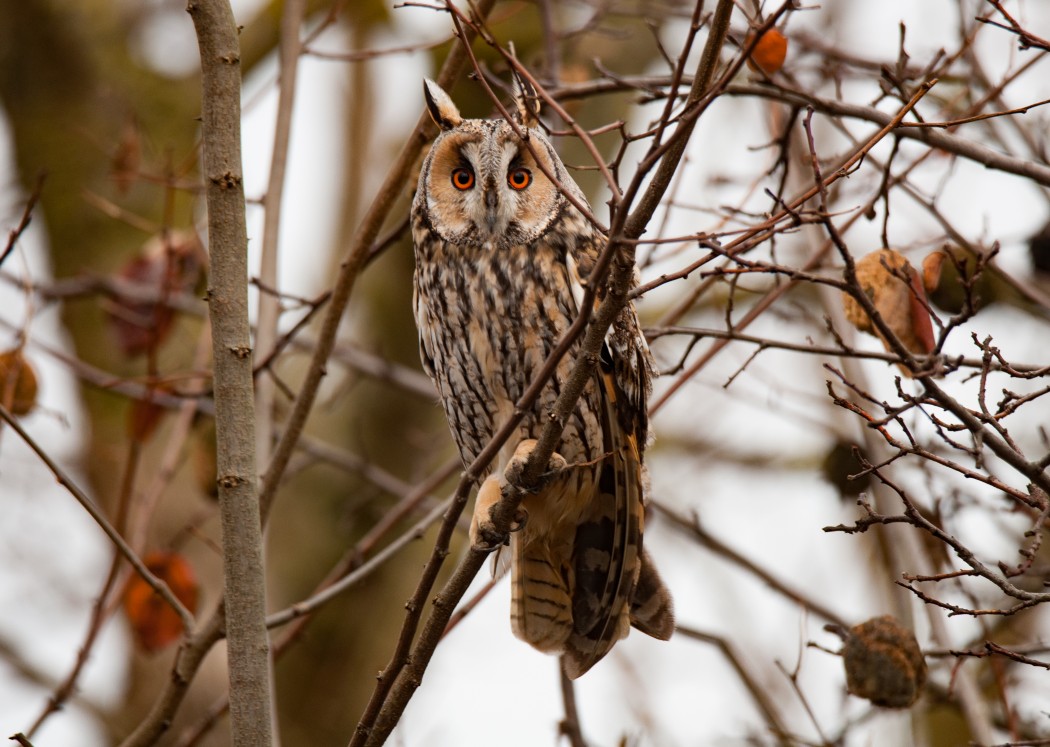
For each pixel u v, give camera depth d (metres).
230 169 7.31
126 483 9.82
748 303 14.77
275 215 9.51
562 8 14.82
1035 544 6.41
